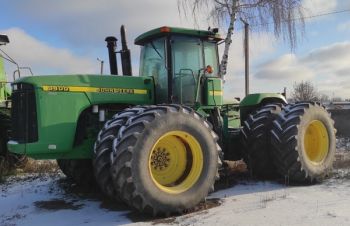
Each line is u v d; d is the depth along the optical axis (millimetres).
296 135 6816
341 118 15977
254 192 6488
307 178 6906
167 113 5484
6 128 9383
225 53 13086
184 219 5262
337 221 4777
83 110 6203
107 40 7625
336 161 8836
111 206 6113
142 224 5148
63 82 6055
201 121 5785
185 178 5758
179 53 6898
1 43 10555
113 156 5223
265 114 7336
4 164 9117
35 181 8195
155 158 5691
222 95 7484
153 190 5277
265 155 7246
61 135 5977
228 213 5344
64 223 5410
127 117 5645
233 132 7617
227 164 8234
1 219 5715
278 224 4789
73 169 7352
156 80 6934
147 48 7234
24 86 6031
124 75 7164
